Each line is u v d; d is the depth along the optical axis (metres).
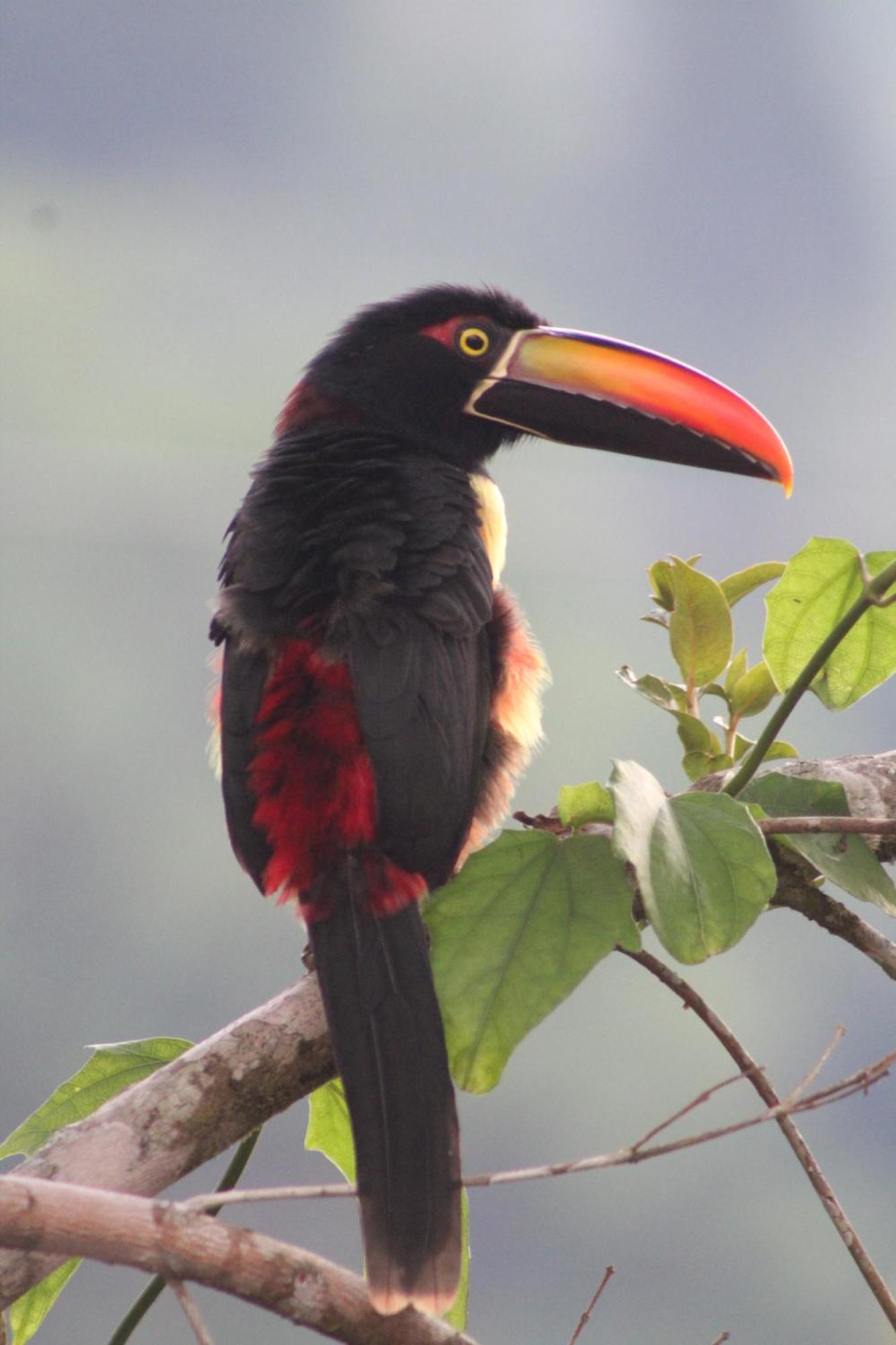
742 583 5.12
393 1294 3.27
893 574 4.04
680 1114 3.09
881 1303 3.88
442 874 4.34
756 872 3.89
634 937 3.92
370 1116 3.81
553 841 4.07
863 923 4.53
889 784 4.86
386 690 4.45
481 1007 3.91
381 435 5.44
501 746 5.21
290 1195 2.94
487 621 4.85
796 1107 3.22
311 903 4.22
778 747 4.94
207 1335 2.87
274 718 4.48
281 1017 4.04
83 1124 3.81
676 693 4.96
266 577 4.80
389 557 4.74
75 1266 4.40
